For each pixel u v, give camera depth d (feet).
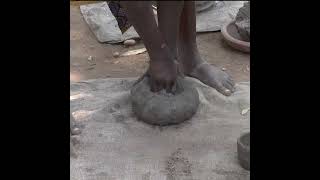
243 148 7.39
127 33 12.80
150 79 8.88
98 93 9.85
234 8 13.96
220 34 12.96
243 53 11.94
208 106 9.23
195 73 9.99
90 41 12.87
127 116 9.09
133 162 7.86
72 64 11.78
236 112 9.09
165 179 7.45
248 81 10.50
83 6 14.53
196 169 7.64
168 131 8.61
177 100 8.61
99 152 8.12
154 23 7.81
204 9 13.67
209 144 8.23
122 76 11.18
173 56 8.61
